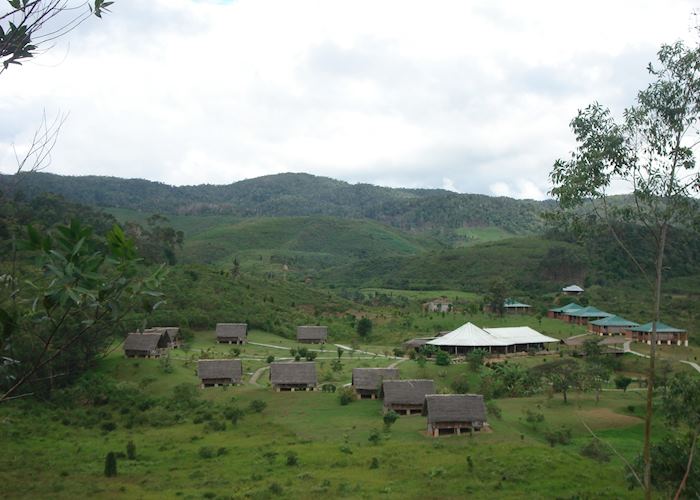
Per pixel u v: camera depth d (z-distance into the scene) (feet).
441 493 138.10
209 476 153.79
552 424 216.74
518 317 468.34
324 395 259.19
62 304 30.14
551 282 583.99
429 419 200.34
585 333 402.52
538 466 157.79
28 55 34.37
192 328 388.98
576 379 249.14
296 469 158.40
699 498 89.66
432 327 440.45
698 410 85.40
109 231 33.53
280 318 437.17
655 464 95.55
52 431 207.10
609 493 140.15
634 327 380.99
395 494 136.67
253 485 144.15
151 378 272.92
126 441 195.52
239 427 212.43
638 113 78.33
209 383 274.36
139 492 140.77
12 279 32.65
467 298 557.33
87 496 137.59
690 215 77.82
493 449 175.63
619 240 85.15
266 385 278.67
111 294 32.81
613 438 199.93
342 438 195.11
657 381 268.00
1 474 155.74
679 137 77.15
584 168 80.94
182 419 225.97
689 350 345.51
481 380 275.39
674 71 76.33
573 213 86.74
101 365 284.61
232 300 440.86
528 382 268.00
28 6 34.04
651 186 78.74
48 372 234.79
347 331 431.02
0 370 34.35
